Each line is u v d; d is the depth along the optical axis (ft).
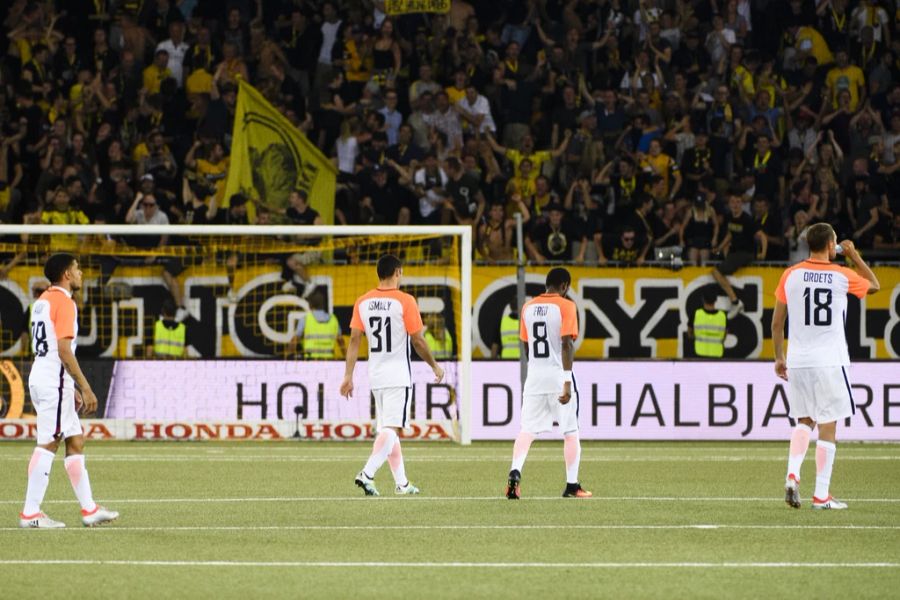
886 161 234.99
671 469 153.07
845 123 236.63
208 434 192.44
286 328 203.31
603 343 201.87
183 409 193.47
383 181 223.71
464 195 222.69
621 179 225.35
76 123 234.99
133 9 248.52
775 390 193.36
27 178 233.55
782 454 172.65
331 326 200.54
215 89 234.99
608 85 240.94
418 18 247.91
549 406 121.90
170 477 143.33
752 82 241.55
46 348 101.50
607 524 105.50
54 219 217.36
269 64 240.73
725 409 193.16
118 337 202.08
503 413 193.47
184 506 117.50
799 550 92.32
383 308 123.54
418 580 80.48
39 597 74.90
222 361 193.88
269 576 81.82
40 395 101.60
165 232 188.14
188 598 74.74
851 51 249.34
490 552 91.30
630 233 215.31
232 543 95.35
